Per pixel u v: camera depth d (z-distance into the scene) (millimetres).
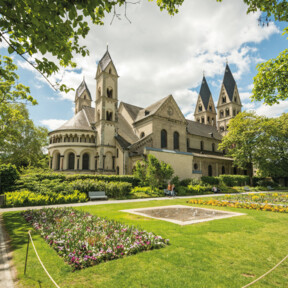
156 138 39906
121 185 23062
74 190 20562
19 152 40750
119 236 7180
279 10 6844
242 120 47125
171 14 7402
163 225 9445
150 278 4727
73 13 5133
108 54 44750
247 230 8781
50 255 5973
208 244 6941
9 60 8742
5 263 5648
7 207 15227
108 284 4484
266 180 53938
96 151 40219
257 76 10836
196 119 78062
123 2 5660
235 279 4723
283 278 4836
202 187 29719
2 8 5016
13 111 23938
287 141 48812
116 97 43375
